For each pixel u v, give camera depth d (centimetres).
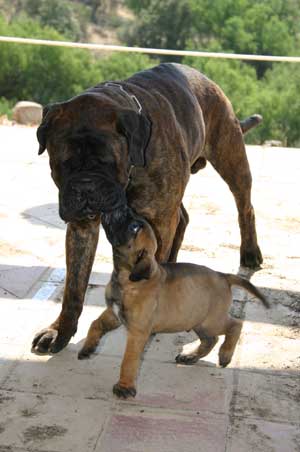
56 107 511
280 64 4616
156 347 582
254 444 470
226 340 553
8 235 796
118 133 502
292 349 585
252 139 3844
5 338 587
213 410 505
